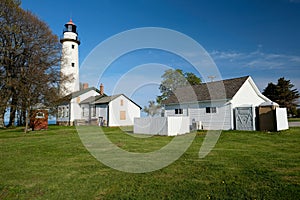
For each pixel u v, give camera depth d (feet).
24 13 67.15
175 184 12.91
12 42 67.05
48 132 50.67
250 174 14.52
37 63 63.26
